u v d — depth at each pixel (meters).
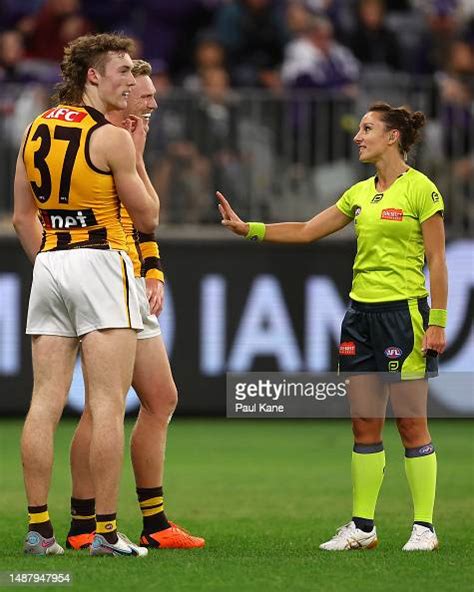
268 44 53.25
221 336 45.88
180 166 45.56
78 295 20.55
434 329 22.41
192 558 21.41
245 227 23.98
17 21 53.94
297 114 45.50
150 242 22.64
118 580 19.16
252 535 24.91
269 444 41.53
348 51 53.38
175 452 39.44
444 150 45.66
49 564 20.34
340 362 23.14
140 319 21.00
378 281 22.59
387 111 22.75
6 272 44.88
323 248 46.06
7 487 31.78
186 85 51.28
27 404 45.12
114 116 22.47
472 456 38.59
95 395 20.67
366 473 22.75
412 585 19.02
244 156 45.59
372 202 22.73
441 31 55.41
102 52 20.98
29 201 21.84
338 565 20.75
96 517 21.03
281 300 46.00
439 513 27.91
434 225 22.39
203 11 54.41
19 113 45.12
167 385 22.83
